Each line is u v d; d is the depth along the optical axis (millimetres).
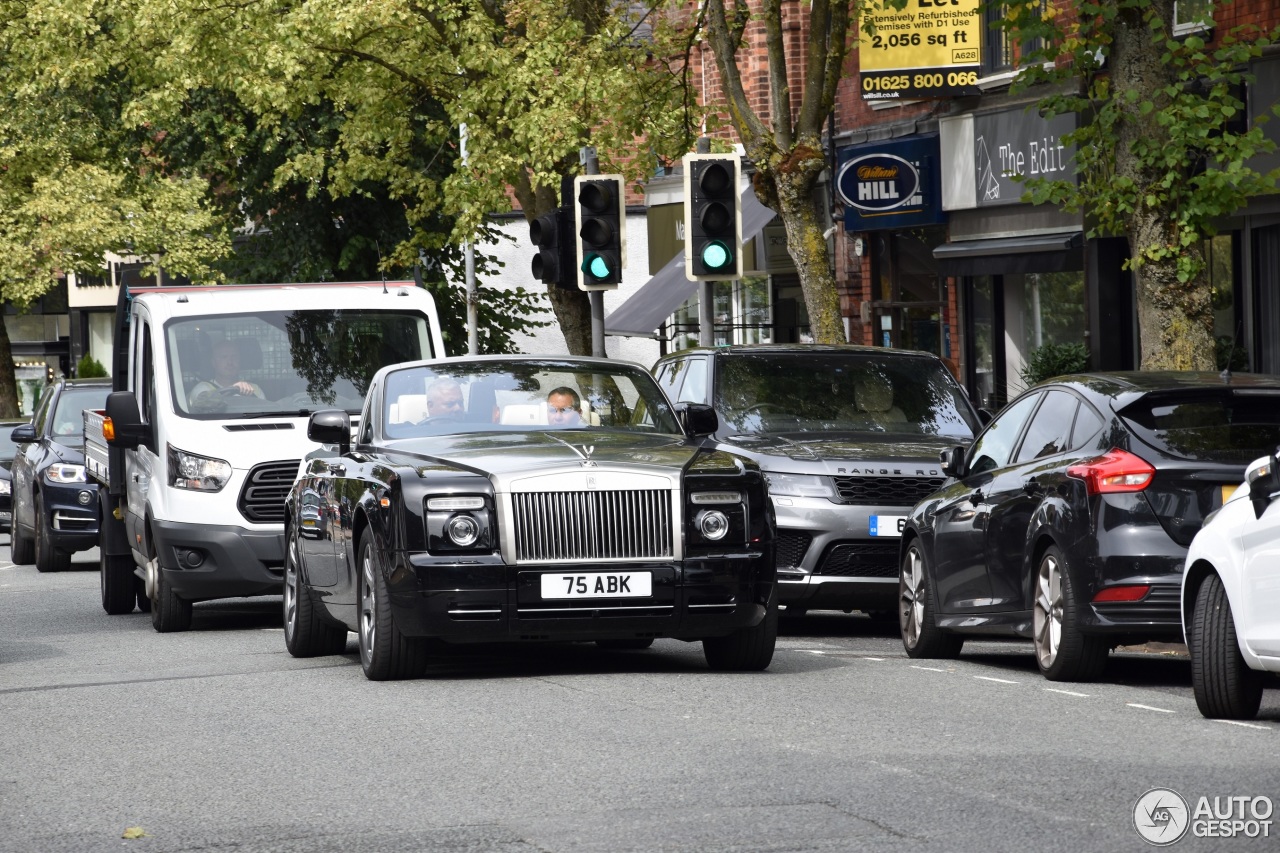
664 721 28266
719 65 63719
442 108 105000
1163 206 46656
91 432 56719
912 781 22922
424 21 85875
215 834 21078
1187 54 46062
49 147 121812
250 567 46438
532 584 32875
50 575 73188
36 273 125188
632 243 137500
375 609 33844
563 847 19703
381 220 110438
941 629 38719
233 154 109375
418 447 35969
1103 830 19938
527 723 28375
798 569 43875
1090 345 75500
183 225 113500
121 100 120125
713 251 55969
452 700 31250
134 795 23766
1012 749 25359
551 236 60562
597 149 80500
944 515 38344
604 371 39031
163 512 47000
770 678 33969
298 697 32500
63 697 34125
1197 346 46812
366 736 27703
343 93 90688
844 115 94000
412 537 33156
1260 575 26812
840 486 44031
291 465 46906
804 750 25375
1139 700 30969
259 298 49969
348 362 49531
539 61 78812
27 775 25641
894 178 85688
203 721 30047
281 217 110625
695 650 40250
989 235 82188
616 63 79750
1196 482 32031
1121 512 32188
